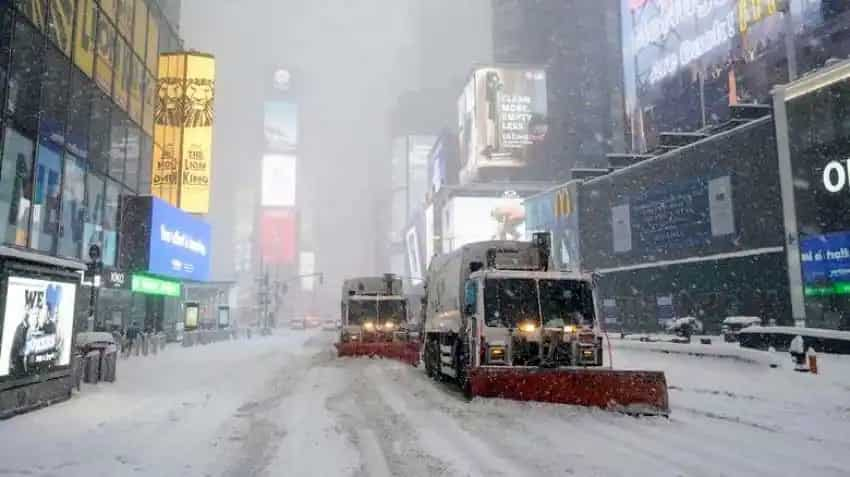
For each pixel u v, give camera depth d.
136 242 35.12
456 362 14.65
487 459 7.73
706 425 10.11
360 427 9.85
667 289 46.38
